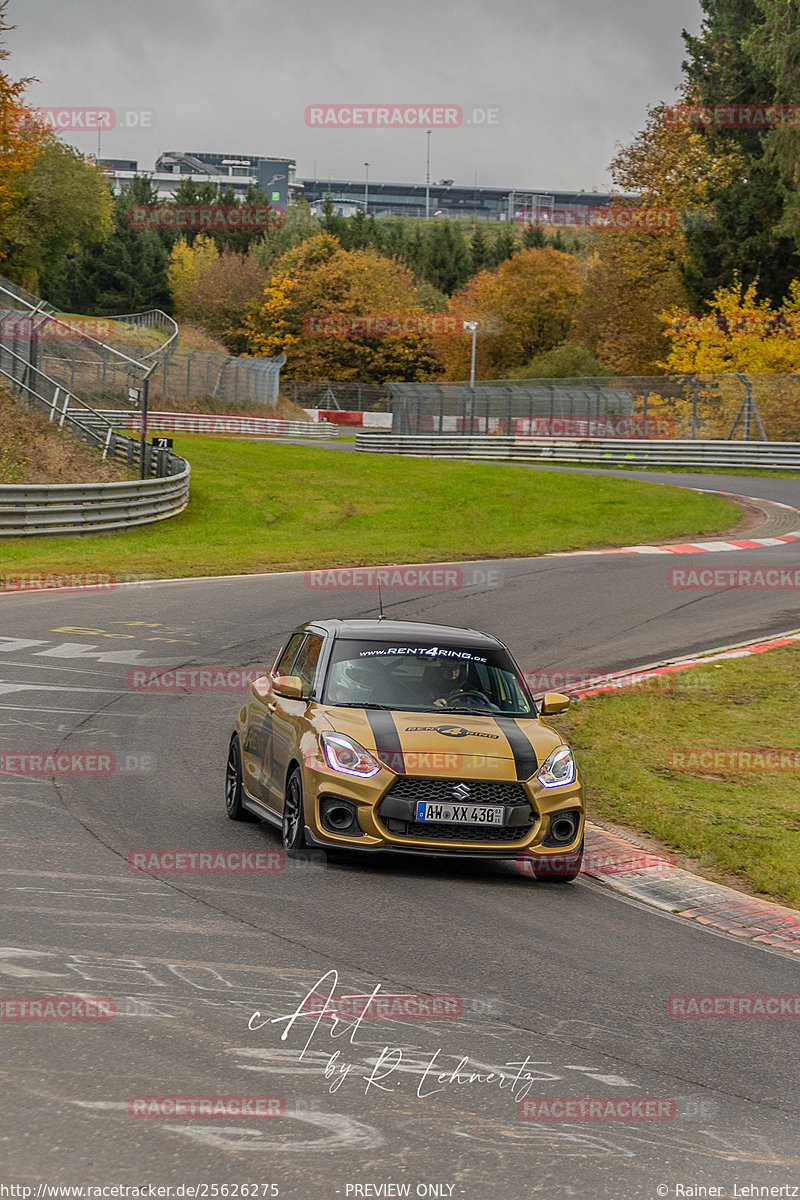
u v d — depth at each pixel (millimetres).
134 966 12438
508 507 84500
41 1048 10148
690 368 136625
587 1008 12477
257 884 16172
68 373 126062
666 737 29609
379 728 18000
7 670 32750
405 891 16625
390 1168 8508
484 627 43125
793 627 44156
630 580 54750
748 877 19547
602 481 95000
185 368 157250
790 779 26359
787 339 130875
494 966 13570
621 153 163000
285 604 46625
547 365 197500
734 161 148500
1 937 13016
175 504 74812
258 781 19906
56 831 18188
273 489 89562
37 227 183125
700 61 153750
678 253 160250
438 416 128250
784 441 106562
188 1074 9852
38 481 72312
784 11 124000
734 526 75312
